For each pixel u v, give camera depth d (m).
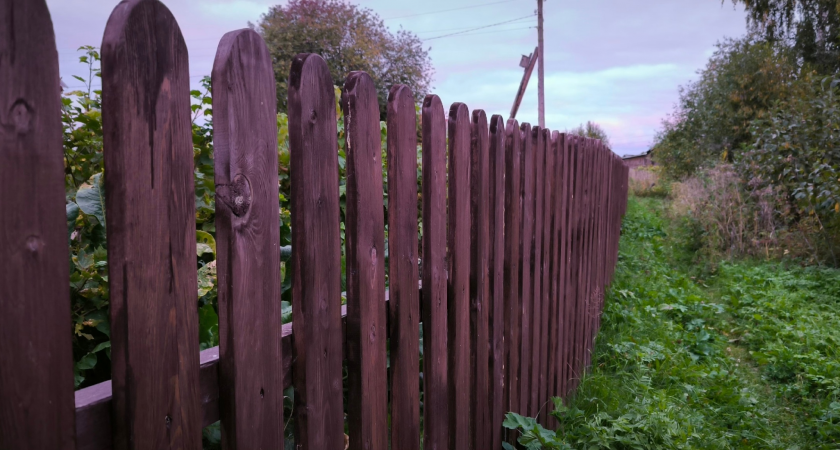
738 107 18.09
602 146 4.90
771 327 4.89
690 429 2.84
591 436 2.53
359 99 1.17
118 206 0.69
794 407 3.65
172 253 0.77
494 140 1.91
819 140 7.08
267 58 0.93
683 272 7.97
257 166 0.91
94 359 1.26
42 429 0.62
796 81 14.74
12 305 0.59
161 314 0.75
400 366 1.38
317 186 1.04
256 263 0.91
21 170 0.59
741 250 8.18
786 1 18.25
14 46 0.58
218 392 0.87
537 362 2.60
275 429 0.98
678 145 21.86
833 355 4.29
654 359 3.88
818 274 6.68
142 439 0.73
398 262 1.35
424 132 1.48
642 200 21.81
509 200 2.11
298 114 0.98
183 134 0.78
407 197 1.39
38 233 0.61
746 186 8.98
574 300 3.50
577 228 3.51
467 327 1.77
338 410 1.16
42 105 0.61
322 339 1.09
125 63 0.69
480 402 1.90
